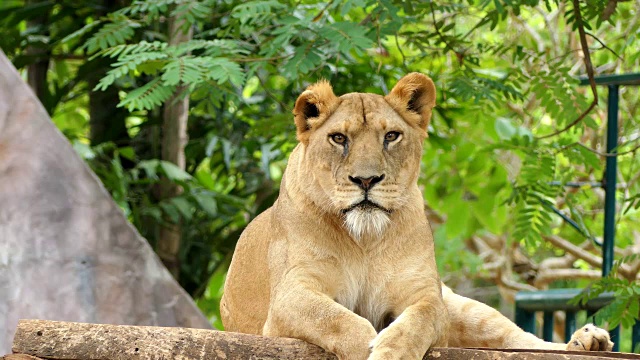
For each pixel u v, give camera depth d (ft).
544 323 38.75
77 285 36.40
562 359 19.67
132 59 33.47
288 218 25.30
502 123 49.14
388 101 25.20
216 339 20.49
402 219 24.79
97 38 35.88
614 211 37.76
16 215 35.78
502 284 60.13
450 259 59.21
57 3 51.60
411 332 21.50
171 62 32.91
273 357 20.79
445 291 29.14
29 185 36.11
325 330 22.17
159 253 49.26
